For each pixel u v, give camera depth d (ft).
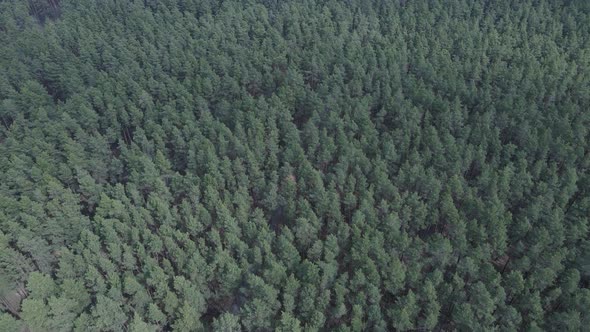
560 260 224.33
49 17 521.65
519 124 303.68
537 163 271.08
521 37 399.24
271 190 278.26
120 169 317.63
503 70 355.15
